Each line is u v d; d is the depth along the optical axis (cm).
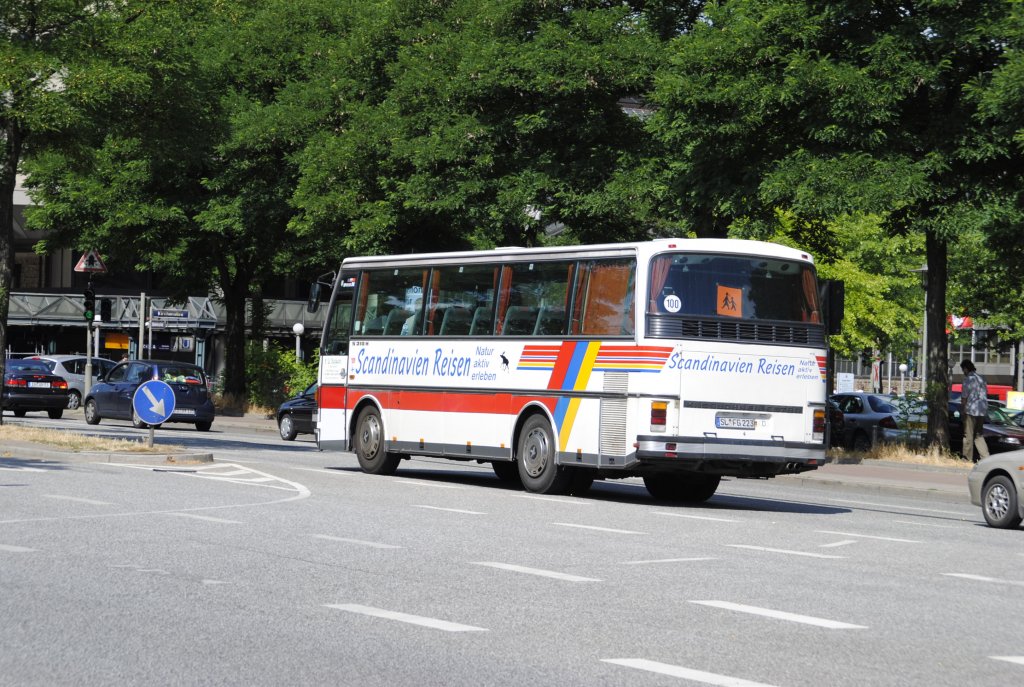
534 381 2009
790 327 1922
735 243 1902
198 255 4734
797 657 775
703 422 1858
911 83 2667
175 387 3859
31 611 879
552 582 1048
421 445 2212
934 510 2098
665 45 3275
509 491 1995
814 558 1258
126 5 2753
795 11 2773
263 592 970
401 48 3644
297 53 4306
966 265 4759
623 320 1888
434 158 3381
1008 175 2766
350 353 2389
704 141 2944
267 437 3778
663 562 1188
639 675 715
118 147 4328
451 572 1089
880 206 2672
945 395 3056
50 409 4309
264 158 4288
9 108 2589
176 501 1611
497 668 729
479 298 2136
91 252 4153
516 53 3303
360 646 783
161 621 851
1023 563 1279
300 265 4622
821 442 1934
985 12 2633
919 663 766
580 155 3362
